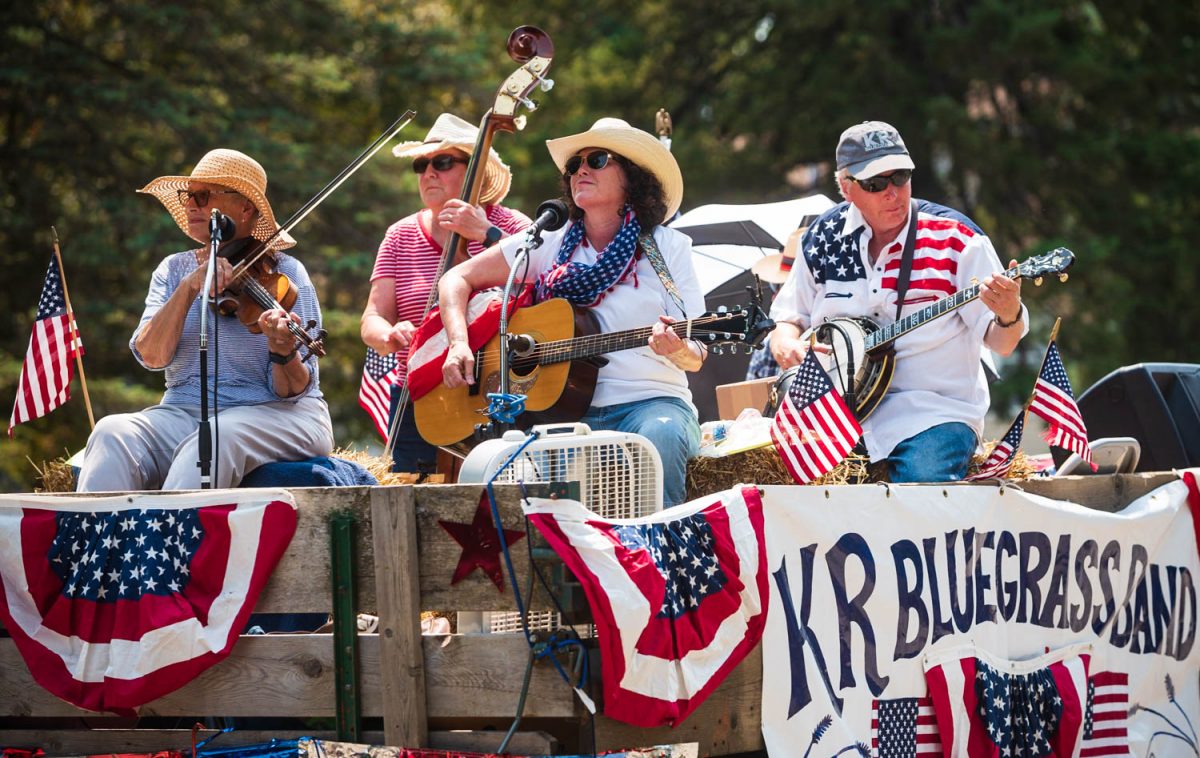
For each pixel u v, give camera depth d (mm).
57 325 11109
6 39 34688
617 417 10859
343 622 8594
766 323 10258
